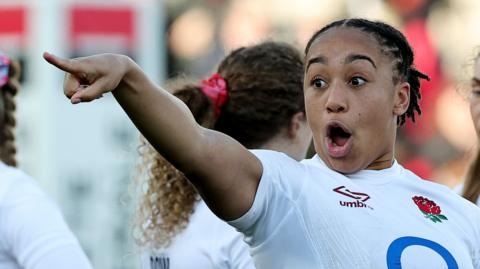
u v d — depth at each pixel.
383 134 10.30
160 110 8.83
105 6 23.06
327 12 31.02
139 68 8.76
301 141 13.35
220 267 12.30
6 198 12.12
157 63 23.31
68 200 22.56
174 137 8.91
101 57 8.52
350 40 10.12
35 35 22.94
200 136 9.11
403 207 10.22
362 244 9.80
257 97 13.12
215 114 13.11
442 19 30.84
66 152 22.72
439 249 10.02
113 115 22.80
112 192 22.61
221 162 9.19
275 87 13.12
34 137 22.72
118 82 8.56
